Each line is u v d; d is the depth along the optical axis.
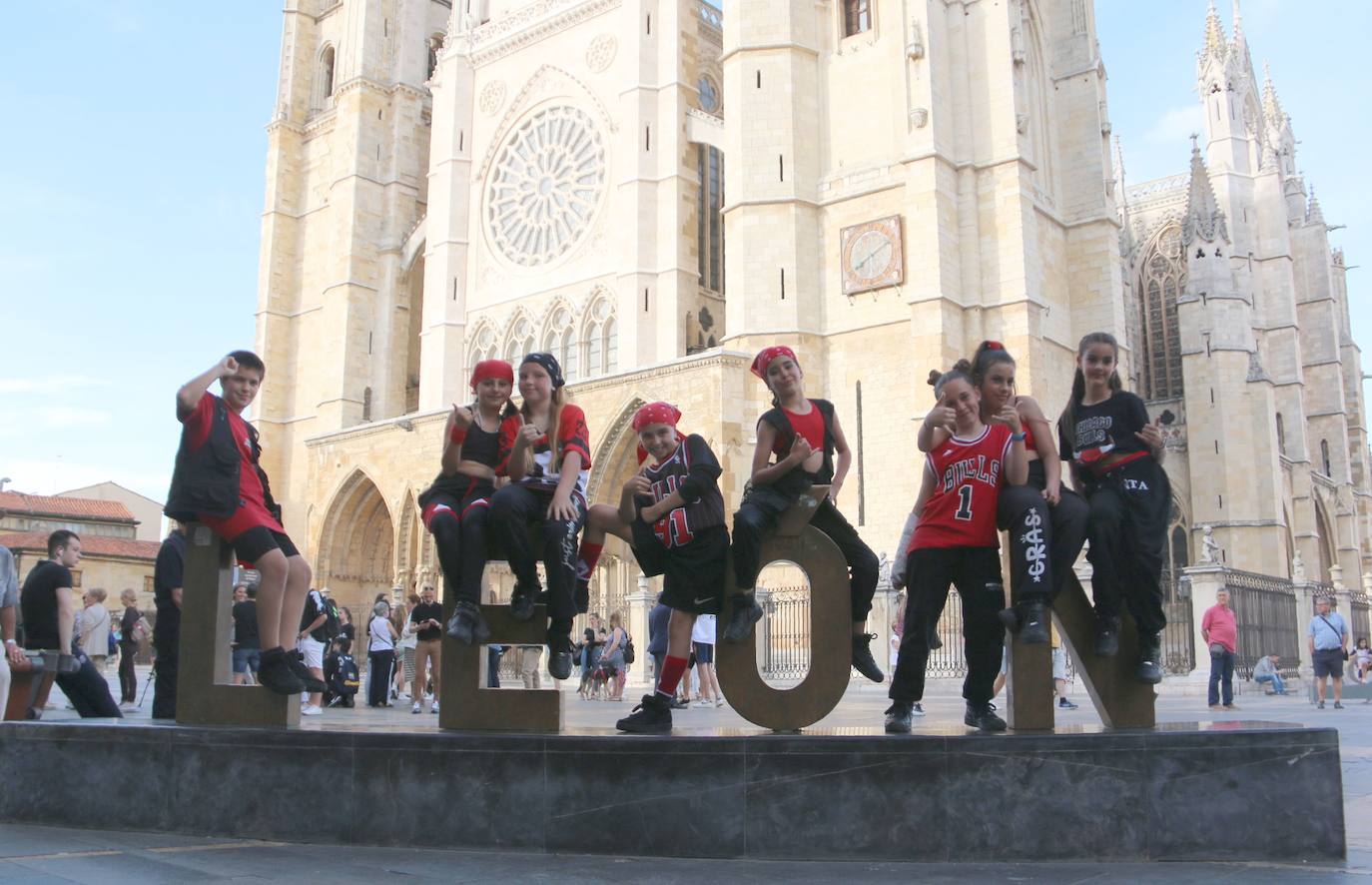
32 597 14.39
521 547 8.76
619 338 51.53
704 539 8.87
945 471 8.94
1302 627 39.31
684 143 52.66
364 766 8.52
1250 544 57.38
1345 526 72.44
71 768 9.38
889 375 43.22
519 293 57.56
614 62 55.16
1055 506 8.66
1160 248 74.50
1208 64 71.69
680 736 8.15
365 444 58.94
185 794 8.96
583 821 8.12
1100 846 7.86
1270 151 70.88
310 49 74.19
